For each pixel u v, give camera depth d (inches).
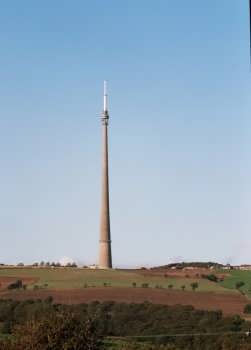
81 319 4507.9
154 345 5871.1
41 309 7588.6
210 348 6259.8
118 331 7298.2
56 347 4087.1
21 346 4114.2
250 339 6353.3
